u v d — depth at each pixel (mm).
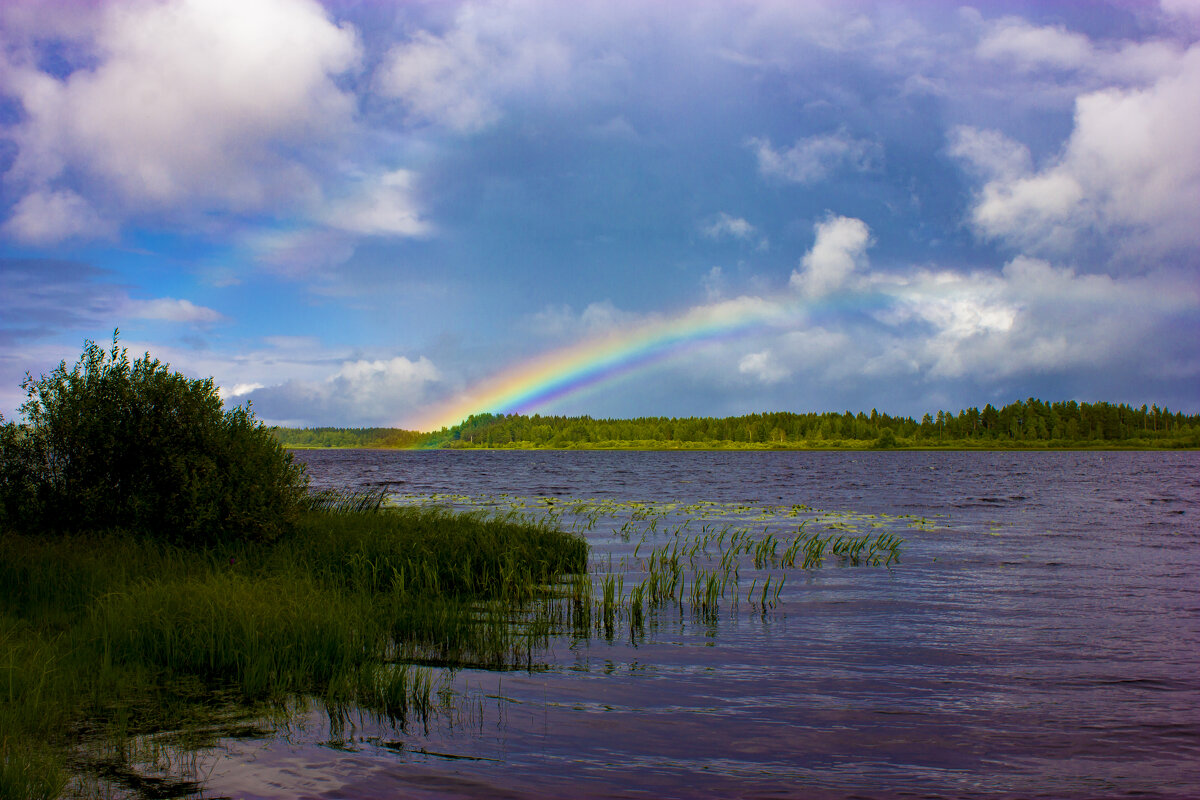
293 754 6297
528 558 16531
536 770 6109
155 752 6277
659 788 5863
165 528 15008
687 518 30859
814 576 16734
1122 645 10656
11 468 14953
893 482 66875
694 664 9414
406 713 7348
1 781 5281
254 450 16125
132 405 15547
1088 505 39000
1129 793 5973
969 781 6141
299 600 10422
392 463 128250
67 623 9680
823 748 6777
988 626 11797
